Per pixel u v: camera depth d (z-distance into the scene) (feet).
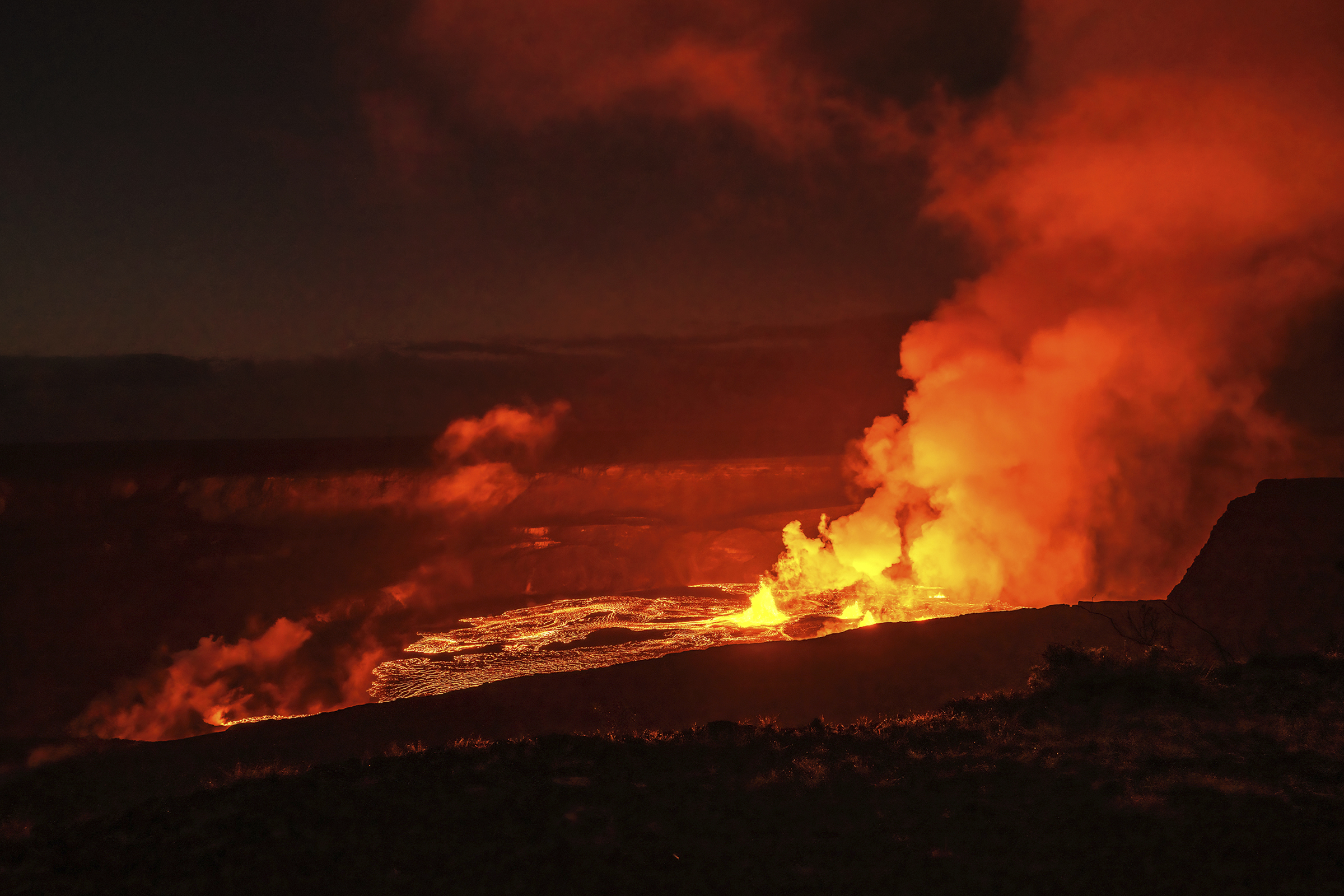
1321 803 23.49
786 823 24.90
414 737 47.98
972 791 26.81
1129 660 42.14
